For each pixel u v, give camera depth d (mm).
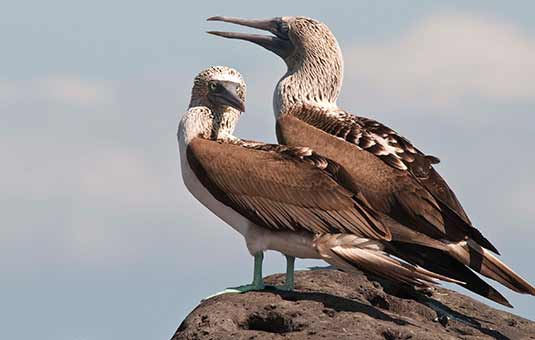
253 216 15734
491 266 16141
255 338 14477
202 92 16719
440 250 16359
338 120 18438
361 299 16500
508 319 17344
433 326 16094
